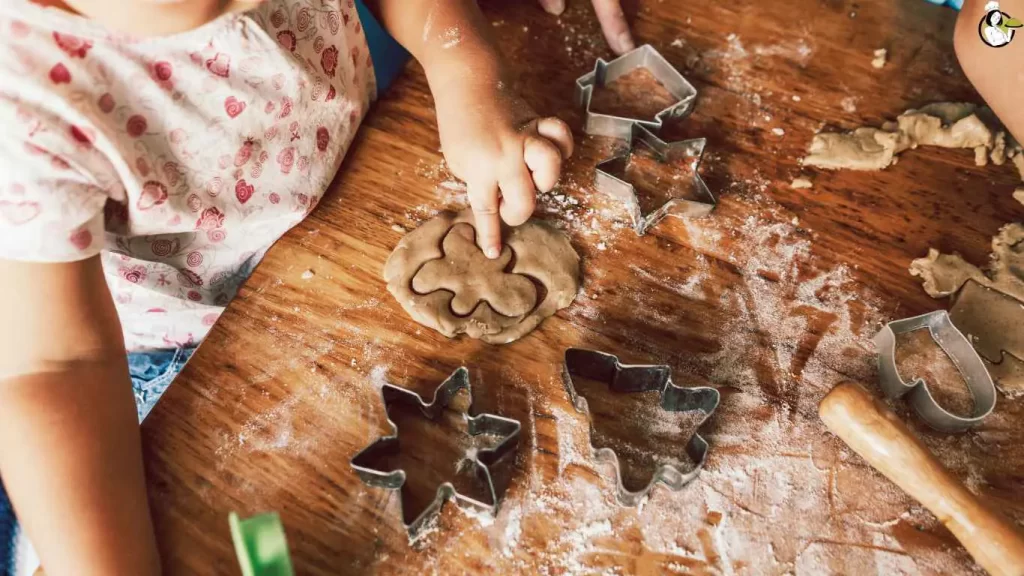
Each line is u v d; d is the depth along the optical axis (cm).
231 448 55
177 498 53
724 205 62
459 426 56
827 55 68
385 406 56
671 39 70
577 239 61
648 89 67
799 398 56
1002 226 61
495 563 52
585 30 70
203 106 57
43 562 50
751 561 52
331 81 64
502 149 59
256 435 55
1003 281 59
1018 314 58
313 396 56
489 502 53
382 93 67
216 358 57
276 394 56
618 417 56
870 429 52
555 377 57
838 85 67
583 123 66
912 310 59
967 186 63
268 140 60
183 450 54
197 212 60
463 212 62
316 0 62
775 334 58
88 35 51
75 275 53
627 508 53
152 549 52
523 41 69
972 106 65
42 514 50
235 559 52
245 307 58
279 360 57
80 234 52
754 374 57
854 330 58
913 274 60
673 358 58
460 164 60
